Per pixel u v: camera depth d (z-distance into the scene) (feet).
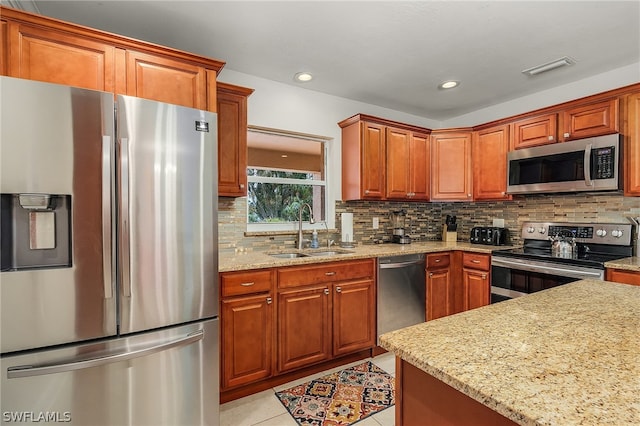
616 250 8.39
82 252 4.45
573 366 2.35
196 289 5.38
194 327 5.38
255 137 9.55
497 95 10.48
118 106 4.68
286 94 9.62
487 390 2.04
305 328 7.59
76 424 4.40
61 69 5.06
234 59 8.05
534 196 10.41
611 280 7.07
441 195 11.39
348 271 8.29
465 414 2.41
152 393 4.95
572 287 4.76
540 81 9.35
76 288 4.41
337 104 10.65
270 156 9.80
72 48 5.14
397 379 2.94
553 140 9.01
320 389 7.18
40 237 4.37
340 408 6.47
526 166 9.48
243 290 6.77
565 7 5.95
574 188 8.39
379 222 11.63
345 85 9.68
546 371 2.27
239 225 8.81
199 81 6.17
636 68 8.23
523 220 10.69
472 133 11.15
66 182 4.33
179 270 5.21
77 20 6.34
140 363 4.84
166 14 6.18
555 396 1.97
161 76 5.83
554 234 9.64
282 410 6.41
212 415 5.57
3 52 4.70
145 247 4.88
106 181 4.56
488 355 2.53
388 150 10.51
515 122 9.95
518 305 3.87
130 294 4.76
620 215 8.54
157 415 5.00
